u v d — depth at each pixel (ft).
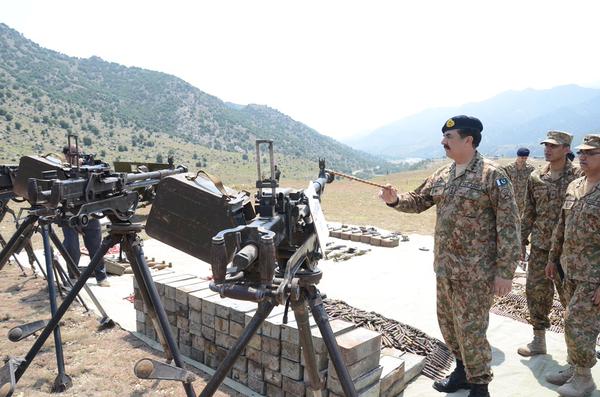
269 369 14.25
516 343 19.08
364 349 13.03
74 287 13.52
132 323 20.18
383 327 18.79
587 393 14.67
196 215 13.52
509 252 12.75
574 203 15.31
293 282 7.55
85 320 20.30
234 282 7.43
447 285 13.93
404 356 16.61
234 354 9.09
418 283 27.86
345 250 36.04
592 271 14.57
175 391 14.47
